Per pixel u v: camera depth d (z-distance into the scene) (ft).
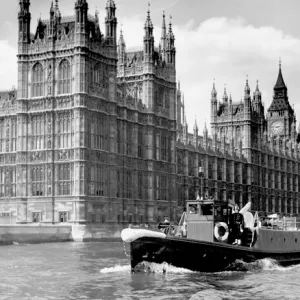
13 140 371.35
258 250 189.98
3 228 285.64
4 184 371.97
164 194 425.69
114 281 160.45
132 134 398.83
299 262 216.54
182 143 489.67
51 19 355.97
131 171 395.55
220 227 182.91
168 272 175.32
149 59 415.64
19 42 360.48
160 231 178.70
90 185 349.61
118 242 336.49
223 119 610.24
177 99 515.50
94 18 377.30
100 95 360.69
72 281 160.76
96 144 355.97
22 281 161.27
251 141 604.90
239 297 141.28
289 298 141.08
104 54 365.40
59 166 349.00
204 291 146.72
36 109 355.97
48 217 347.77
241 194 581.53
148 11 420.77
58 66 352.69
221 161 552.00
